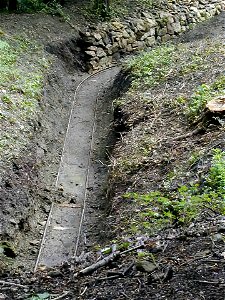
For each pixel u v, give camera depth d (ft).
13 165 32.32
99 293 16.97
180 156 29.63
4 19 63.87
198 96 35.76
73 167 40.16
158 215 23.07
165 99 39.34
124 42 74.38
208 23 88.17
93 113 51.90
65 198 35.17
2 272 23.18
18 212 29.35
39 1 72.43
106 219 28.60
